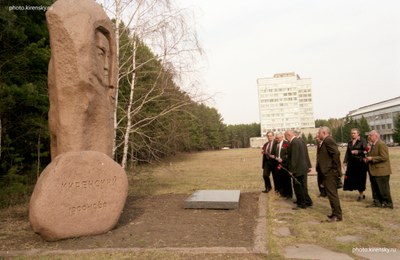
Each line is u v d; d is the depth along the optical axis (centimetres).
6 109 1012
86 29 617
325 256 429
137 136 1330
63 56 604
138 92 1345
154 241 506
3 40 1073
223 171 1967
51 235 511
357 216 648
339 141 7875
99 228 552
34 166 1209
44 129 1109
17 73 1116
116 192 579
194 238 518
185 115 1398
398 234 523
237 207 762
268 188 991
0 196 882
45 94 1136
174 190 1137
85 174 549
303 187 757
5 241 534
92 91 627
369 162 742
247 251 442
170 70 1252
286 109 11200
